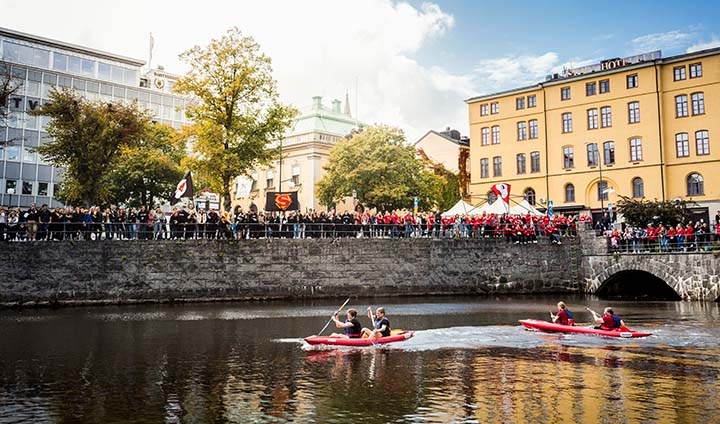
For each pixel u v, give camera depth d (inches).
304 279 1310.3
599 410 434.0
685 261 1321.4
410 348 705.0
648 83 2060.8
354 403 454.9
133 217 1240.8
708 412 427.8
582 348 701.9
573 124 2229.3
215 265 1244.5
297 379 538.9
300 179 2714.1
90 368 587.8
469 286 1441.9
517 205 1667.1
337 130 2837.1
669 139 2030.0
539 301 1304.1
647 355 655.1
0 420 416.2
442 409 438.0
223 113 1485.0
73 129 1524.4
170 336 790.5
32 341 748.0
